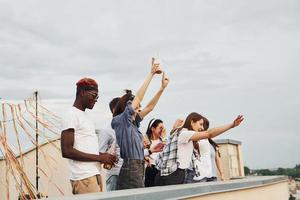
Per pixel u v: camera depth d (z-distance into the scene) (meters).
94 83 4.07
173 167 5.46
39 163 4.38
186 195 3.56
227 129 5.16
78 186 3.83
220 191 4.34
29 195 3.19
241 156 10.34
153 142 6.25
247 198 5.32
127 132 4.51
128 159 4.46
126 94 4.93
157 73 5.00
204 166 5.82
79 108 4.01
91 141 3.98
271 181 6.73
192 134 5.36
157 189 3.29
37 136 3.65
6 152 3.19
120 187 4.47
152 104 5.09
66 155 3.78
